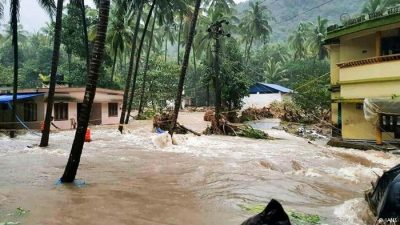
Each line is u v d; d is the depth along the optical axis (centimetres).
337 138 2134
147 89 4709
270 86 5003
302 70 6391
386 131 1927
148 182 1073
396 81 1789
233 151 1766
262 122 3991
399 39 1950
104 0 1028
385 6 4753
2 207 813
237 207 827
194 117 4266
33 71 6141
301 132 2739
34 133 2573
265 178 1133
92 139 2259
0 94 3067
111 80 4550
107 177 1138
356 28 2023
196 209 809
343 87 2073
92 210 797
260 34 6569
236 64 3938
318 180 1129
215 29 2808
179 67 5019
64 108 2986
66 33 3916
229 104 3900
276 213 456
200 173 1203
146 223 715
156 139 1928
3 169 1265
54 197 899
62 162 1416
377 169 1320
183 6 3516
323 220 723
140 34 5172
